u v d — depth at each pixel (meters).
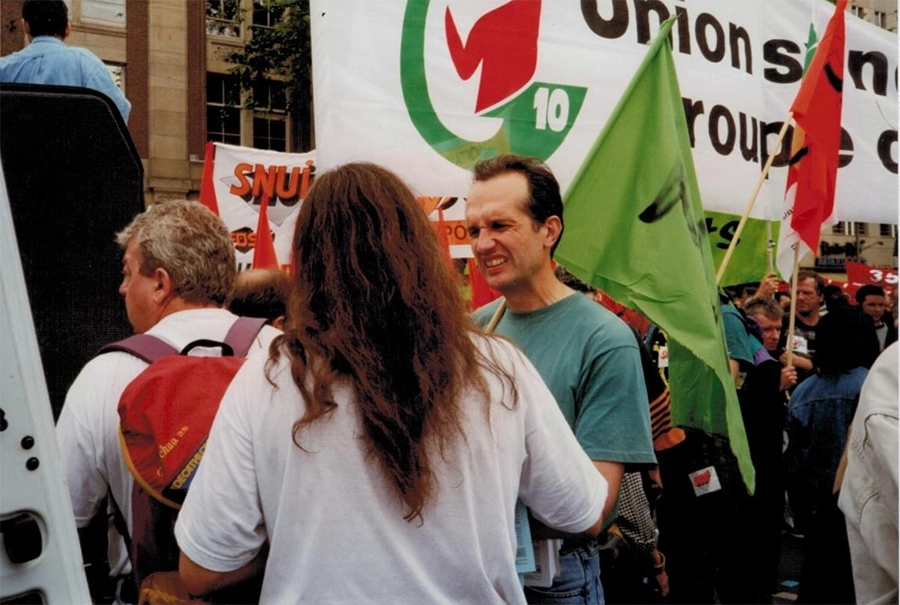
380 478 1.40
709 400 3.04
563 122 4.00
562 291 2.37
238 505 1.43
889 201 5.80
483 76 3.79
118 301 2.30
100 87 3.35
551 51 3.98
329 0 3.50
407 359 1.42
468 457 1.45
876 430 1.77
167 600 1.61
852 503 1.86
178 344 2.01
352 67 3.52
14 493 1.27
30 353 1.33
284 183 7.88
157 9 20.22
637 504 3.13
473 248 2.35
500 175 2.31
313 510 1.39
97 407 1.94
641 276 2.82
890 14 27.36
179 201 2.21
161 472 1.69
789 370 4.80
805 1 5.56
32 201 2.21
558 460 1.57
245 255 7.84
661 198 2.87
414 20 3.65
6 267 1.32
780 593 5.63
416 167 3.63
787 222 4.94
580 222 2.83
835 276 29.95
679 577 3.94
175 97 20.50
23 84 2.21
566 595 2.22
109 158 2.29
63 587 1.31
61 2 3.34
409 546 1.41
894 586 1.84
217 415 1.47
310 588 1.39
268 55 19.22
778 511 4.44
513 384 1.52
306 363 1.42
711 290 2.98
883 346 8.19
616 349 2.16
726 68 4.74
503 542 1.46
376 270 1.45
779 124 5.44
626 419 2.11
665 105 2.90
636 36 4.26
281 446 1.41
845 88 5.73
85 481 1.95
